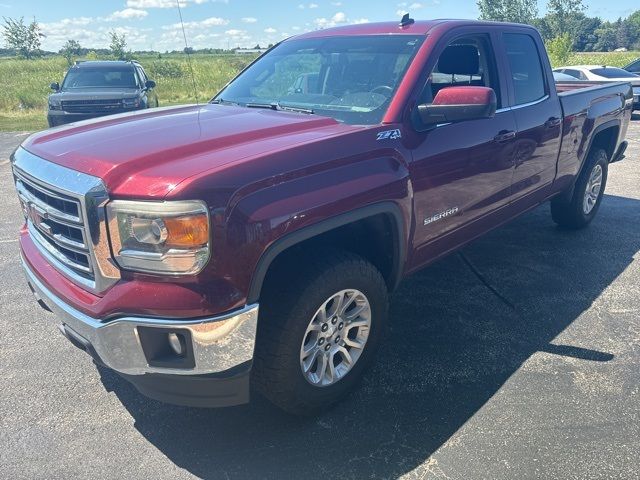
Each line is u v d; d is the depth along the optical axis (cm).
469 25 367
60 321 259
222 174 219
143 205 211
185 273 214
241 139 260
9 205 687
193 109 349
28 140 299
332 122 301
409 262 322
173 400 239
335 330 279
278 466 251
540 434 269
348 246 307
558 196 539
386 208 279
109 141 260
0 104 2002
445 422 279
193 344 221
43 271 270
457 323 378
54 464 251
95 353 238
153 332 222
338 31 393
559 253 505
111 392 304
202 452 260
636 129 1251
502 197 396
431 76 327
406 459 254
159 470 248
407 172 294
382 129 288
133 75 1320
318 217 243
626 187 748
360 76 334
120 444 264
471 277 452
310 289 248
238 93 387
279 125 284
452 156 327
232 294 221
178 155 237
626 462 251
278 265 255
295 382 259
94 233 221
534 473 245
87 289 238
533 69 429
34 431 272
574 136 481
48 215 248
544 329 371
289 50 402
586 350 345
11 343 353
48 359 335
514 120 388
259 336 248
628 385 308
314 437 269
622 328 372
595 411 286
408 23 365
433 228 330
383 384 310
